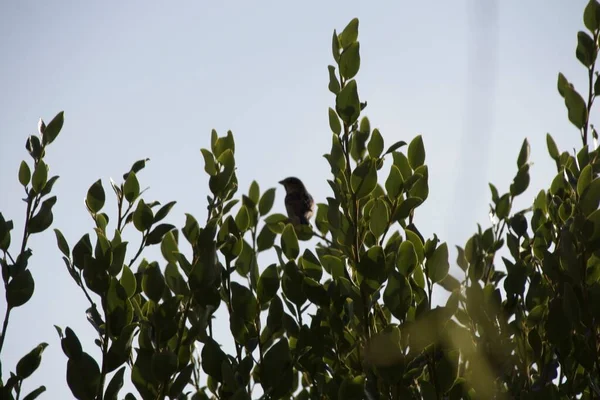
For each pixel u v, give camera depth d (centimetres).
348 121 870
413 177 877
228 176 968
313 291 875
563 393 795
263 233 1012
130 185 931
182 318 891
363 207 891
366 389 803
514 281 872
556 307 825
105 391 812
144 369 825
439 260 822
